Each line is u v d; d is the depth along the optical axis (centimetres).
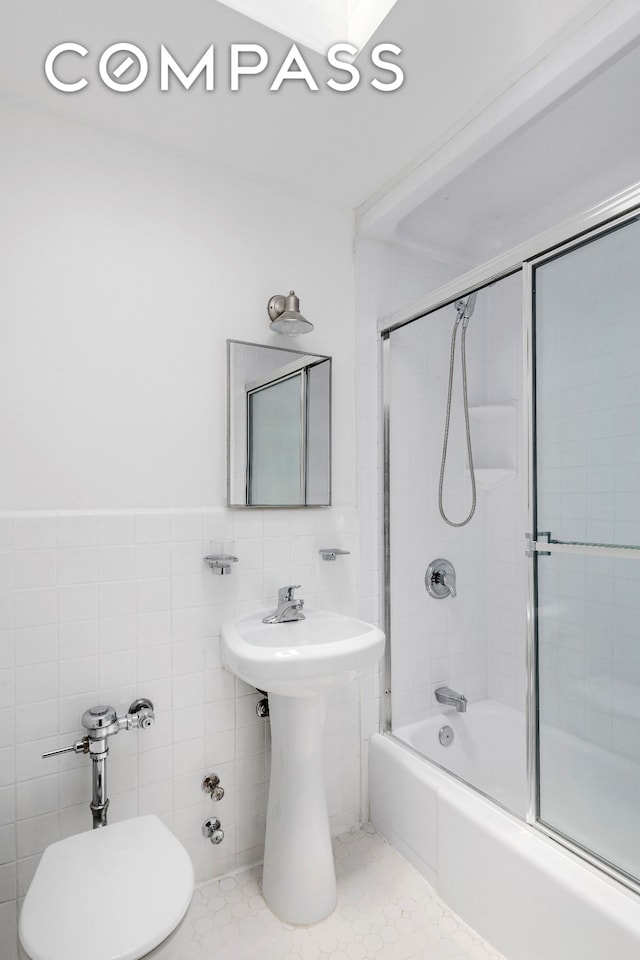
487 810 163
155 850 130
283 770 170
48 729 155
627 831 132
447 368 246
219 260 188
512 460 248
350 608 214
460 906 164
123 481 168
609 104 160
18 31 135
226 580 185
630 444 133
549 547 153
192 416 181
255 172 195
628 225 133
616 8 130
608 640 139
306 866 164
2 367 152
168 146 180
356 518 217
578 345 145
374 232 221
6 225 154
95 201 167
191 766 177
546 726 152
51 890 116
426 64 148
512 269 165
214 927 160
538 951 138
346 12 150
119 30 136
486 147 171
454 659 246
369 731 216
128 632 167
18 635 152
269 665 147
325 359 209
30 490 155
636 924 118
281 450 197
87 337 164
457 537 249
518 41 141
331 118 168
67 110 162
